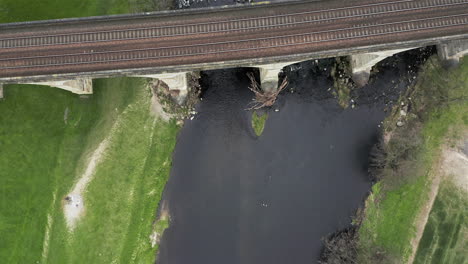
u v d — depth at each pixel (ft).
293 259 129.59
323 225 130.62
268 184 130.31
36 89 120.88
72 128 121.70
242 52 106.63
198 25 106.32
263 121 130.52
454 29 108.17
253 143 130.31
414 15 108.06
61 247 120.16
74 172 121.08
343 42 107.65
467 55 130.31
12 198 119.34
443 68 130.82
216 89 129.49
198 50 106.22
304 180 131.13
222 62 104.99
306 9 107.55
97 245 121.60
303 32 107.24
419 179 130.00
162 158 126.82
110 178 122.52
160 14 104.88
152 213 126.00
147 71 103.76
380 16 107.86
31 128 120.47
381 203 130.52
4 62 104.58
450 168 130.62
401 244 129.29
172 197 127.85
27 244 119.44
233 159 129.59
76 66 105.19
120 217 123.13
